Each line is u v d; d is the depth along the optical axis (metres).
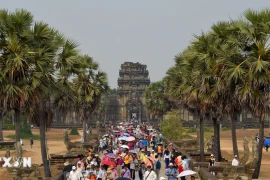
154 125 126.31
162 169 40.47
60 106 35.81
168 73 52.56
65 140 58.00
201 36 36.09
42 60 30.31
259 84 28.42
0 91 28.84
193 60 41.22
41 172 37.25
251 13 29.55
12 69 28.39
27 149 69.81
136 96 175.38
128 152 32.38
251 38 29.08
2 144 69.25
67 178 26.88
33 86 29.64
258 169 30.33
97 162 31.53
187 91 41.34
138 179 31.33
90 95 58.47
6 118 118.00
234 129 34.81
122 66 182.50
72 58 32.94
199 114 43.34
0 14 29.72
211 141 57.72
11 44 29.20
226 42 31.61
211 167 30.56
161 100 107.38
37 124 35.88
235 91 30.12
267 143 60.38
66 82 33.91
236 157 31.17
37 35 30.84
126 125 117.44
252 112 29.97
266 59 28.55
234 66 29.47
